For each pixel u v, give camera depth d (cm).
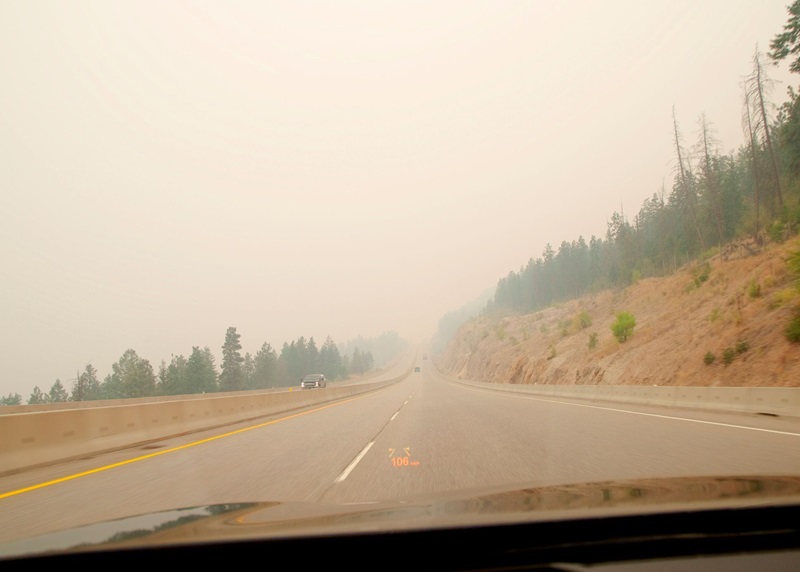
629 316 4350
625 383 3450
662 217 8106
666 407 2253
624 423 1686
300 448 1381
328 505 478
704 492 437
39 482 1018
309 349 19075
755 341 2431
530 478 864
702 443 1188
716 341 2769
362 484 886
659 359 3272
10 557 329
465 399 3481
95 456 1362
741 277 3566
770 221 4638
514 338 10038
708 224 6944
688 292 4344
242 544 335
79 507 793
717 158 6519
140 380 9950
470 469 977
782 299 2544
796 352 2102
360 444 1420
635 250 9412
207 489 890
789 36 3584
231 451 1368
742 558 337
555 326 8981
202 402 2056
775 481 489
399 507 423
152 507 774
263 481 941
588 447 1179
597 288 11350
